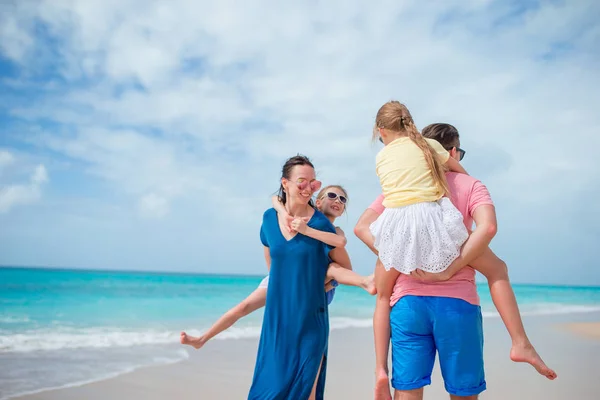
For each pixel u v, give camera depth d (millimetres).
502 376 6910
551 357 8906
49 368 7191
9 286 28406
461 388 2852
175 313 17047
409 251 2879
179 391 6051
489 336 11289
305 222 3441
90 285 30719
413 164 3035
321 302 3443
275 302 3404
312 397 3340
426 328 2945
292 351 3311
